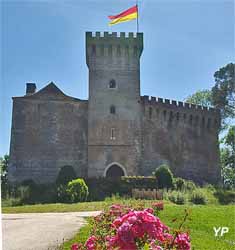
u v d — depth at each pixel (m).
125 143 52.88
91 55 55.25
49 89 53.84
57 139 52.16
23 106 52.44
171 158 55.78
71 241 15.34
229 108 62.88
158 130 55.53
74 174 48.88
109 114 53.56
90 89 54.22
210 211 24.98
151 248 7.09
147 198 41.09
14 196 42.19
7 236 16.77
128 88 54.91
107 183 46.12
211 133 61.25
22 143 51.38
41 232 17.77
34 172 50.72
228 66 61.31
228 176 67.19
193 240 16.33
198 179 58.00
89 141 52.19
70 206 33.00
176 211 24.11
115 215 11.88
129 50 55.88
